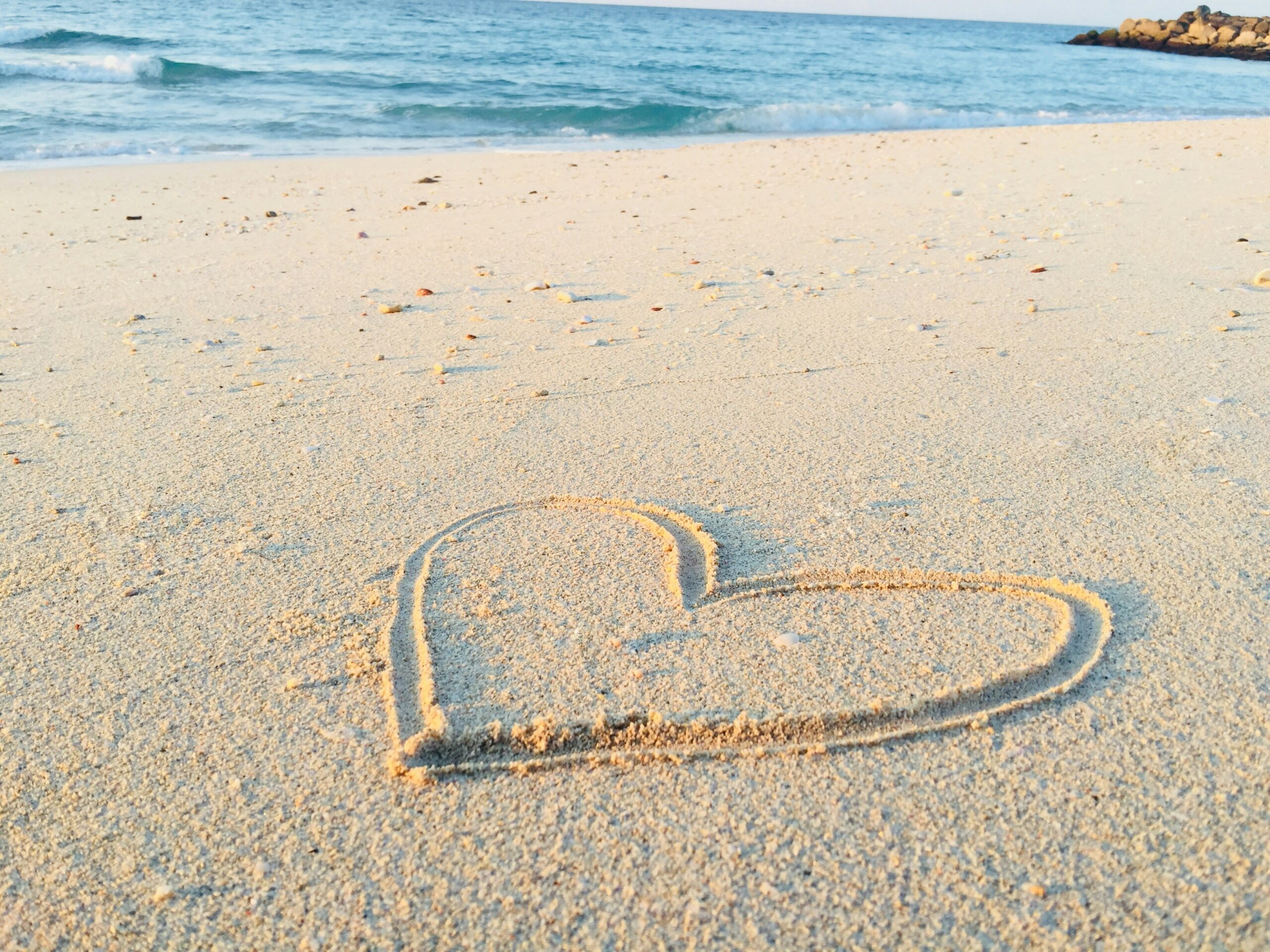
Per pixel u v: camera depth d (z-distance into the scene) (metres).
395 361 0.98
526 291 1.24
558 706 0.50
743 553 0.62
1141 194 1.79
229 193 2.11
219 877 0.42
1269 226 1.47
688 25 14.77
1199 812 0.43
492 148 3.13
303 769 0.47
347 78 4.57
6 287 1.30
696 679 0.51
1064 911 0.40
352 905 0.41
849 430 0.80
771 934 0.39
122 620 0.57
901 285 1.22
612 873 0.42
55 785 0.46
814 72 6.31
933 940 0.39
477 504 0.69
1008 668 0.52
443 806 0.45
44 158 2.68
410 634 0.56
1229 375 0.88
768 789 0.45
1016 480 0.71
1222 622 0.55
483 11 15.32
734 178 2.24
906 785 0.45
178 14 7.96
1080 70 7.91
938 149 2.72
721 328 1.06
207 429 0.82
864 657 0.53
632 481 0.72
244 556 0.63
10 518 0.68
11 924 0.40
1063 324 1.03
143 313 1.17
